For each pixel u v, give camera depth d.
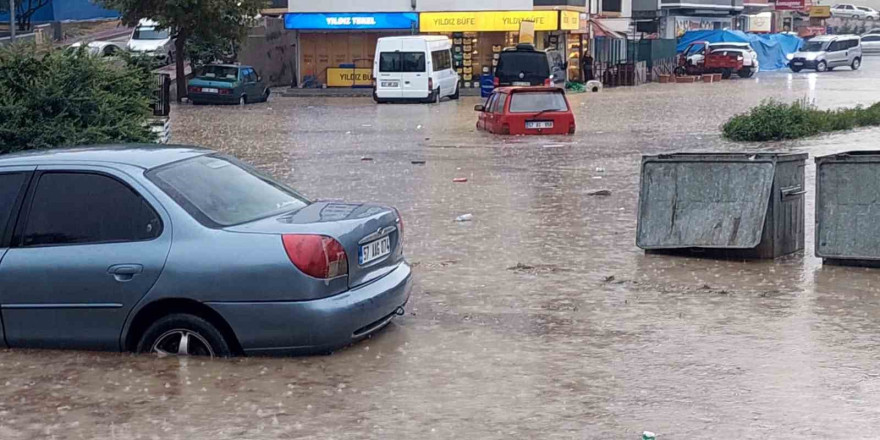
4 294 7.73
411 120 33.62
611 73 53.44
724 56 59.47
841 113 27.48
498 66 43.78
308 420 6.43
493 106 28.28
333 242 7.43
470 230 13.32
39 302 7.67
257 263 7.32
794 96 42.12
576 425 6.25
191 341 7.62
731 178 11.09
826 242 10.69
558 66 47.12
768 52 70.38
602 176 18.72
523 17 50.22
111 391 7.01
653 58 59.84
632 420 6.32
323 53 52.50
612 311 9.03
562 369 7.37
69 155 7.99
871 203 10.53
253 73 44.38
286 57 53.53
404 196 16.50
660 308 9.12
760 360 7.51
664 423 6.25
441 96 44.16
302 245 7.33
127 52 21.98
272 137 27.91
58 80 14.98
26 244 7.75
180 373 7.31
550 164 20.77
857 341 7.97
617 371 7.30
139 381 7.18
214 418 6.49
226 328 7.52
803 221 11.56
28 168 7.89
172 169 7.91
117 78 16.83
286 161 21.95
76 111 15.11
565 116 27.36
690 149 23.09
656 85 54.34
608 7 61.69
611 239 12.53
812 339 8.04
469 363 7.54
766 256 11.06
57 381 7.28
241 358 7.59
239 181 8.23
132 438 6.20
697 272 10.59
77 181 7.79
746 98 41.69
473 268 10.94
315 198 16.38
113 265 7.51
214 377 7.21
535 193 16.67
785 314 8.84
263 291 7.33
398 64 42.88
